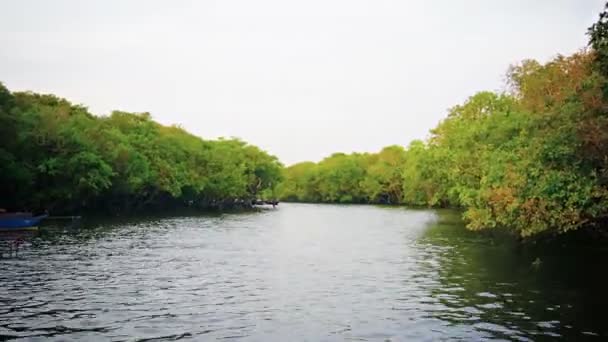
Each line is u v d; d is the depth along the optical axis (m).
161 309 23.81
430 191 100.88
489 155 49.38
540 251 42.91
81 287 28.58
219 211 128.25
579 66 35.59
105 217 92.50
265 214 116.38
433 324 21.34
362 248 48.22
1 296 26.06
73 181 79.81
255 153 166.50
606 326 20.86
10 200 73.19
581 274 32.16
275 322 21.81
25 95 96.12
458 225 76.50
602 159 29.30
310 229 71.88
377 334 20.06
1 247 45.75
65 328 20.61
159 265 36.88
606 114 28.06
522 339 19.30
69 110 102.88
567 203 32.31
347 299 26.11
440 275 32.62
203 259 40.28
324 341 19.27
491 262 37.66
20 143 72.06
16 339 19.12
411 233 63.84
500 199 40.47
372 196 187.00
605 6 25.22
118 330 20.42
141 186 102.69
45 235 56.69
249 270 35.12
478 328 20.72
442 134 83.75
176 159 124.56
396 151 190.25
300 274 33.59
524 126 40.22
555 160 31.59
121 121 116.19
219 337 19.69
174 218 94.56
